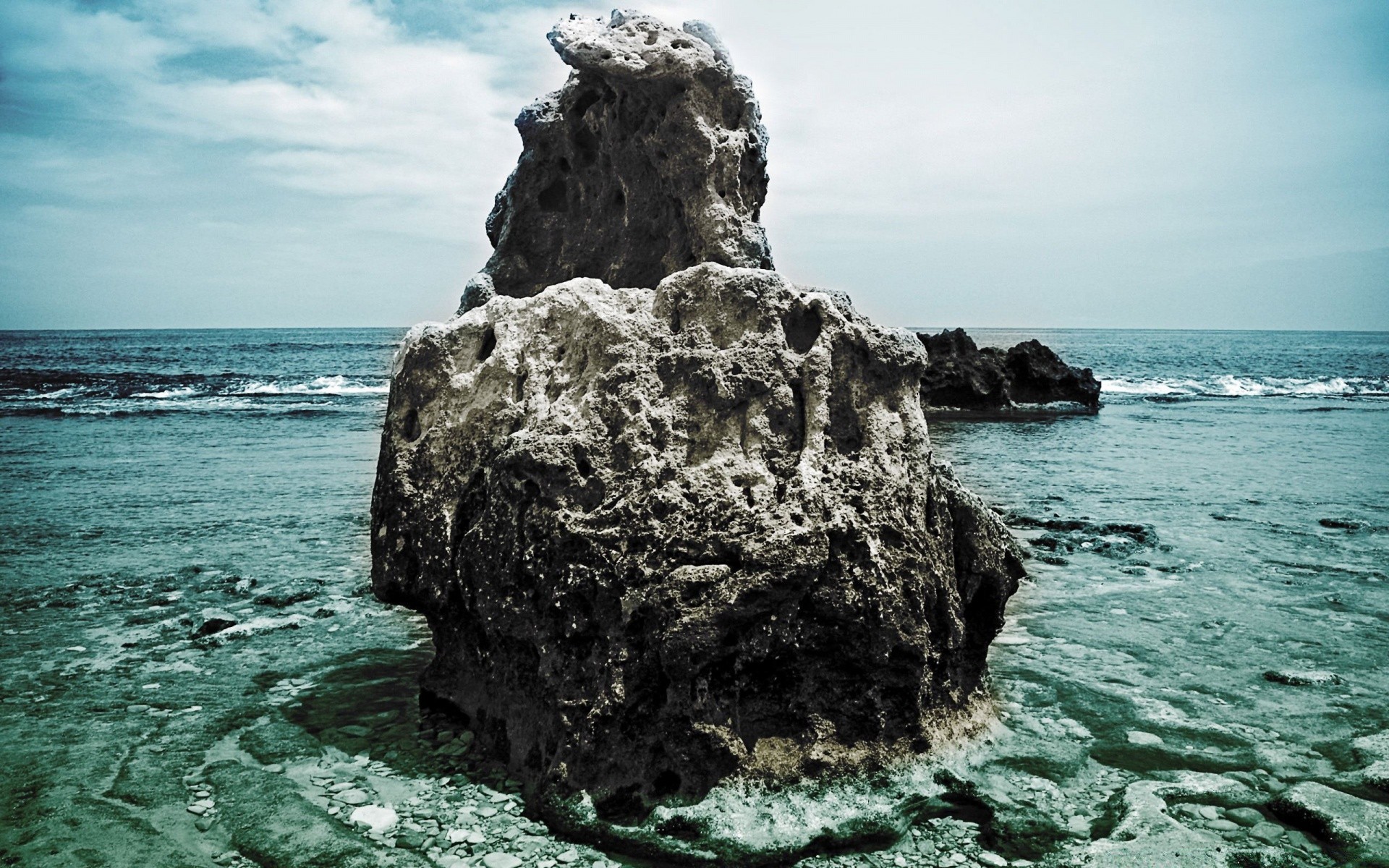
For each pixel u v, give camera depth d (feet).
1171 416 89.25
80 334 547.49
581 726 13.93
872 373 16.14
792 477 15.08
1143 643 21.53
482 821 13.56
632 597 14.14
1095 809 13.92
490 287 23.07
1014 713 17.38
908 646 14.62
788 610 14.32
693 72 20.94
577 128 23.58
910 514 15.40
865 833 13.01
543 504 15.14
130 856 12.41
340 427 72.28
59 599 25.30
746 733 14.28
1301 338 585.63
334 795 14.25
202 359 199.31
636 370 15.69
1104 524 33.96
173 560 29.78
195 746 16.03
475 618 16.60
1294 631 22.43
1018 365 97.40
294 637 22.26
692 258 20.97
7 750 15.79
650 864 12.61
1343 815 13.50
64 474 47.44
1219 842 12.91
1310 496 41.60
